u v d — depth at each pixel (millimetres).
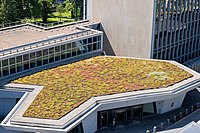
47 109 50562
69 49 65062
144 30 68562
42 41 62281
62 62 64562
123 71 61750
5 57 57094
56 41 63875
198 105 61812
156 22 68438
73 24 74438
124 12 70438
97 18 75188
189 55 78625
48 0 105750
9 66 58125
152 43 68438
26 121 48125
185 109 61062
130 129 55156
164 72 61844
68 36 65750
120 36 72312
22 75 59312
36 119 48500
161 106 58875
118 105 53812
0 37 65812
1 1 92875
